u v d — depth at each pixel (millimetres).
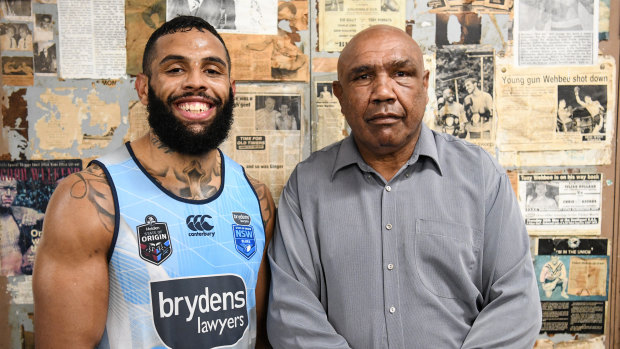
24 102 1323
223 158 1141
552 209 1382
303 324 966
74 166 1340
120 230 926
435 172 1050
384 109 978
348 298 999
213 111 1004
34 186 1335
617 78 1362
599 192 1380
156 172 1002
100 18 1317
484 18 1348
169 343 934
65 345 866
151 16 1321
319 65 1361
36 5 1311
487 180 1030
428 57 1354
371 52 984
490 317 935
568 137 1369
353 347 991
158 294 931
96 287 896
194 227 990
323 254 1033
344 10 1349
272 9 1344
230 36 1336
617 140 1372
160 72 976
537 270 1389
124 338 917
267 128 1368
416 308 976
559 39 1353
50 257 894
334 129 1376
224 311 994
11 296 1335
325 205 1060
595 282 1392
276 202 1382
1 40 1310
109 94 1333
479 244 1002
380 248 1009
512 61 1356
